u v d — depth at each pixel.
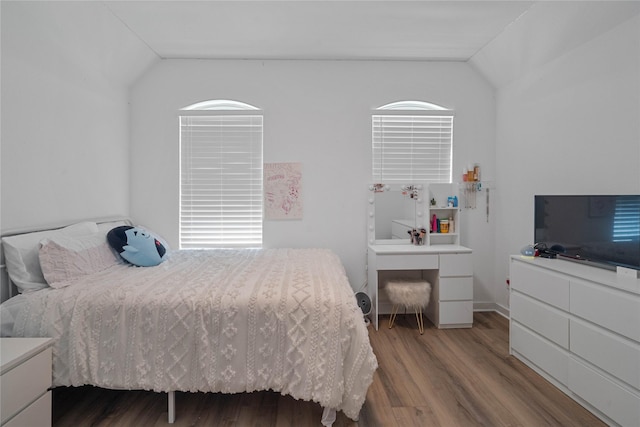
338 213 3.48
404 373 2.28
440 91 3.52
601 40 2.31
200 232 3.48
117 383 1.71
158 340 1.73
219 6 2.52
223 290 1.86
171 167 3.43
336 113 3.46
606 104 2.28
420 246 3.33
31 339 1.60
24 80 2.13
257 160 3.46
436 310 3.14
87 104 2.75
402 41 3.08
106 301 1.76
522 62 3.00
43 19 2.22
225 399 2.01
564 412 1.86
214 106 3.54
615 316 1.71
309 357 1.69
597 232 2.08
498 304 3.52
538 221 2.54
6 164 2.01
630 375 1.63
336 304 1.73
